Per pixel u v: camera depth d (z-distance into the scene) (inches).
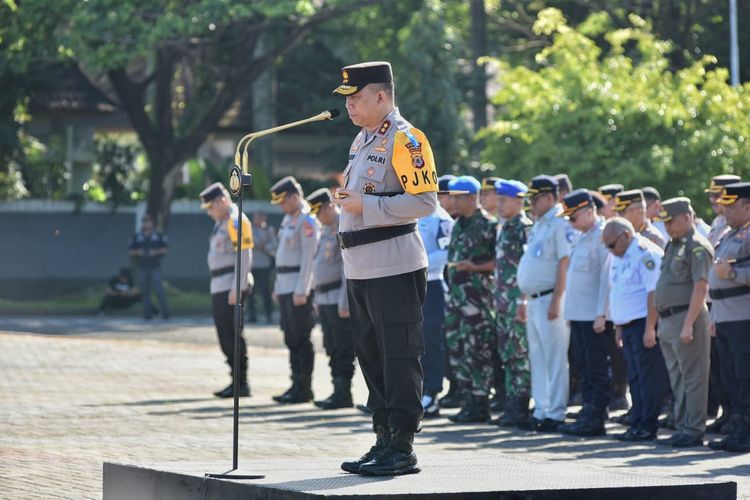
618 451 560.1
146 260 1446.9
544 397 639.1
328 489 321.4
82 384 808.9
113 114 1958.7
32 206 1696.6
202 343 1129.4
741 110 1311.5
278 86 2075.5
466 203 668.1
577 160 1290.6
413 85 1817.2
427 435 611.5
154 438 577.3
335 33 2009.1
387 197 349.4
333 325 715.4
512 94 1364.4
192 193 1819.6
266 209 1755.7
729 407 640.4
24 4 1464.1
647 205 712.4
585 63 1371.8
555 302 633.0
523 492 325.4
